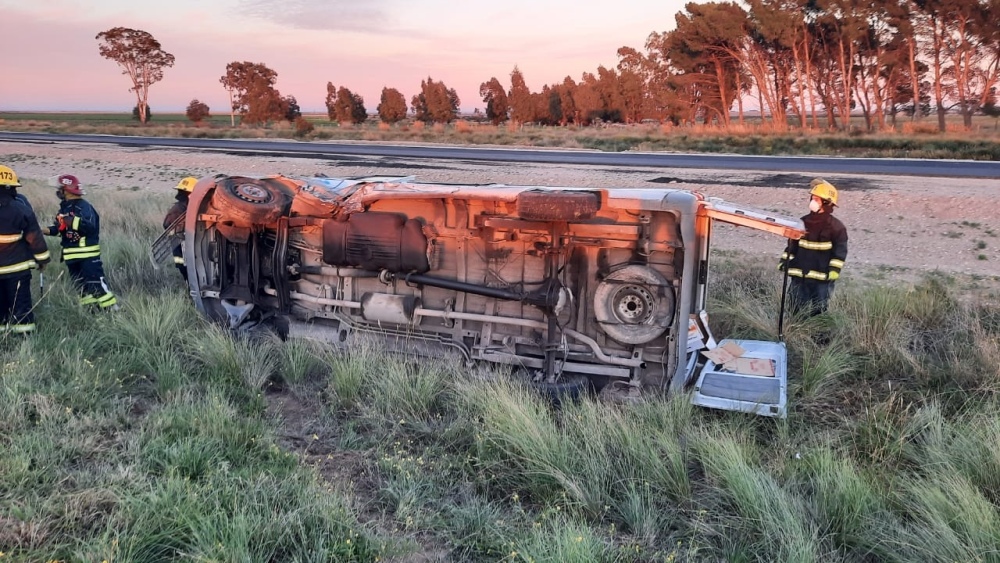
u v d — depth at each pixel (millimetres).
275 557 3555
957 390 5898
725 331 7441
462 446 5047
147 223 12430
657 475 4473
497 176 20641
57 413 4801
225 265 7016
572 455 4688
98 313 7348
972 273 10492
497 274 5891
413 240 5922
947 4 40094
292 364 6152
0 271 6379
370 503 4258
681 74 49438
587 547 3592
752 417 5223
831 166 22781
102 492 3877
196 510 3709
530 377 5855
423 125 53531
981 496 3984
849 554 3906
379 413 5441
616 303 5555
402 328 6387
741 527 4027
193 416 4883
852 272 10523
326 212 6461
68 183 7383
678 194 5418
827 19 43281
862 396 5988
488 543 3844
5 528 3514
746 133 39188
